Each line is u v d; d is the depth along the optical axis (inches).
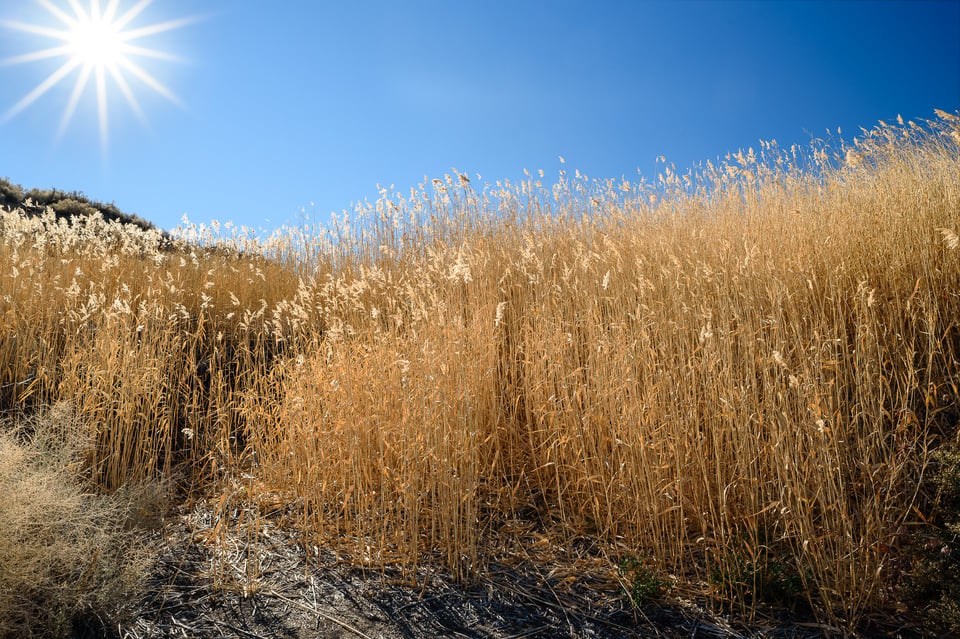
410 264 312.5
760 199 268.4
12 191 564.4
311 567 143.6
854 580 118.0
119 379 198.7
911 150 248.4
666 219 288.5
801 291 189.3
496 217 334.6
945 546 120.4
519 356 220.7
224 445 205.5
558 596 131.3
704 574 135.3
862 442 135.9
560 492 156.0
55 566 124.6
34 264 265.4
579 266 244.8
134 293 278.5
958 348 170.4
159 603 127.5
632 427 150.4
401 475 158.1
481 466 186.5
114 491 170.6
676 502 147.4
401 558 147.3
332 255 357.1
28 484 129.0
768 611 122.3
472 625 122.3
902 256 195.9
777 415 142.7
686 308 175.5
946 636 109.5
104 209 612.1
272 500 177.8
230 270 335.9
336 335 198.5
